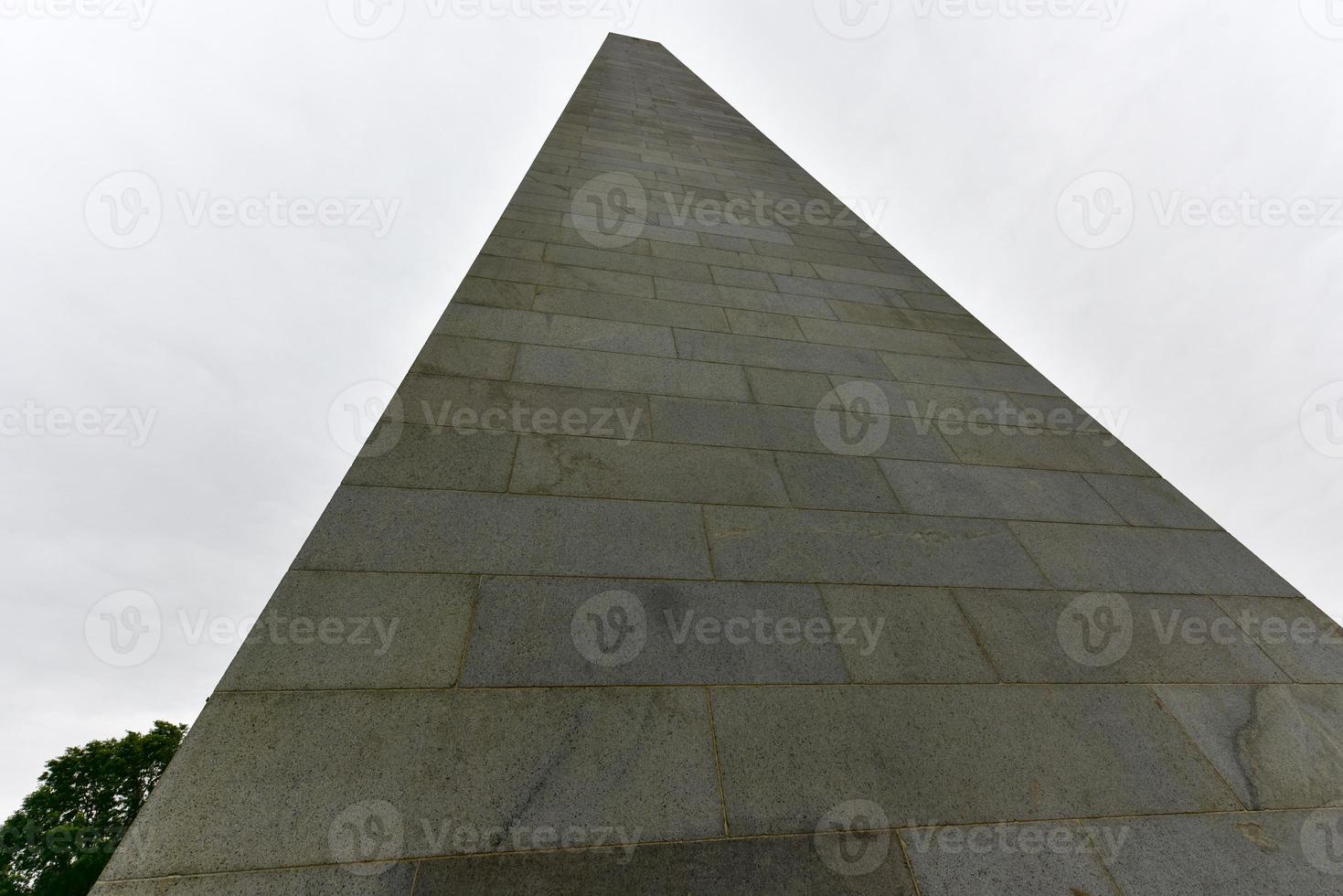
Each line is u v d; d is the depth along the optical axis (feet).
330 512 8.38
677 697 7.07
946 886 5.98
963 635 8.59
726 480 10.43
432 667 6.87
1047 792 6.89
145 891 4.94
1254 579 10.50
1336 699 8.57
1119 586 9.94
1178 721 7.97
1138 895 6.20
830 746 6.91
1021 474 12.19
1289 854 6.70
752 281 17.57
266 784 5.69
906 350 15.81
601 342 13.28
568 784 6.11
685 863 5.73
